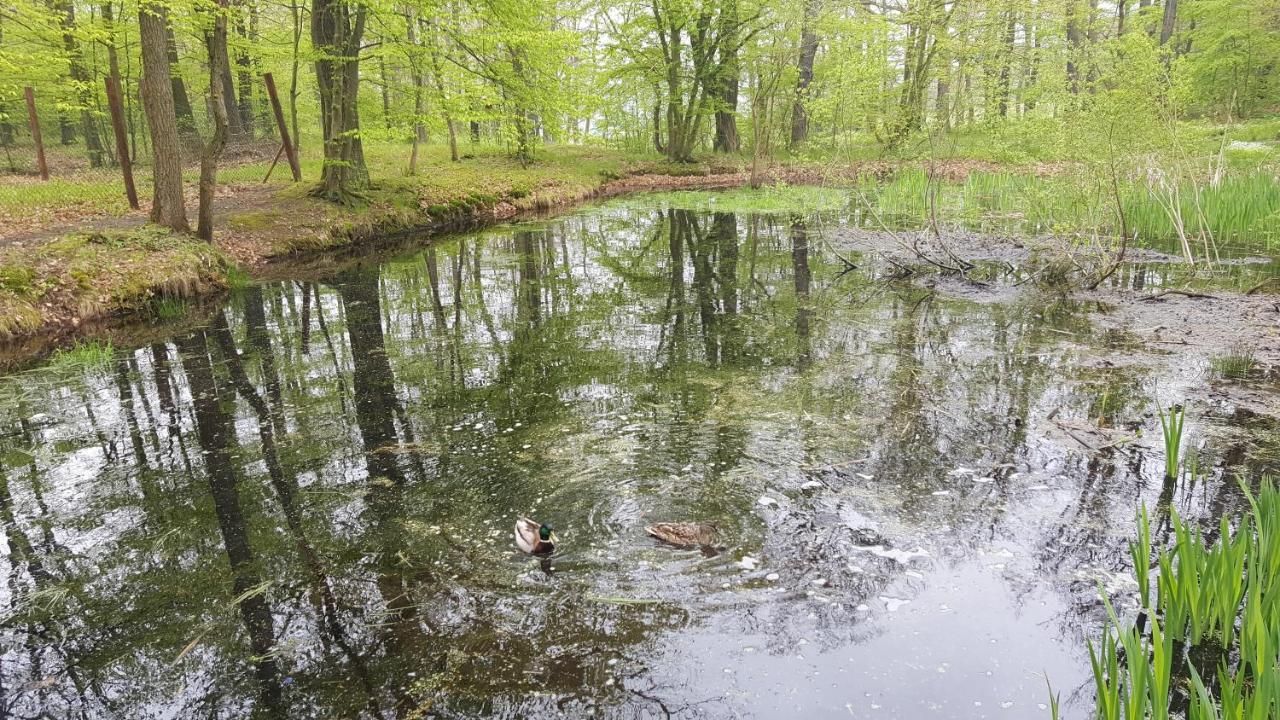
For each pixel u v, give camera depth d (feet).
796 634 11.60
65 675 11.31
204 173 40.60
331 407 22.58
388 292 38.83
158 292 35.58
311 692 10.71
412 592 12.96
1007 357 24.68
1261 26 79.82
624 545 14.07
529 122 74.49
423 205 62.44
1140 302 30.58
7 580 13.89
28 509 16.62
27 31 58.54
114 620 12.59
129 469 18.57
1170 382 21.68
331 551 14.40
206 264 39.09
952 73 36.55
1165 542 13.70
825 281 38.34
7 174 67.21
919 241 41.14
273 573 13.75
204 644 11.87
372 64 65.31
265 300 37.42
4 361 28.04
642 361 25.93
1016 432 18.81
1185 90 31.07
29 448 19.99
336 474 17.81
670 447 18.43
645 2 91.30
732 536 14.26
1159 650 8.29
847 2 70.23
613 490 16.25
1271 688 7.77
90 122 79.92
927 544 13.92
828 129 62.49
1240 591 10.43
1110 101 31.04
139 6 37.11
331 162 54.70
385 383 24.66
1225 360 23.35
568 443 18.94
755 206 71.31
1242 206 41.11
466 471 17.60
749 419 20.12
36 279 32.45
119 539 15.23
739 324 30.45
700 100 97.86
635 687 10.57
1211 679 10.27
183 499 16.88
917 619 11.89
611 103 104.42
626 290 38.06
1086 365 23.50
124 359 28.04
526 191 76.23
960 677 10.63
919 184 66.95
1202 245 40.52
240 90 83.56
